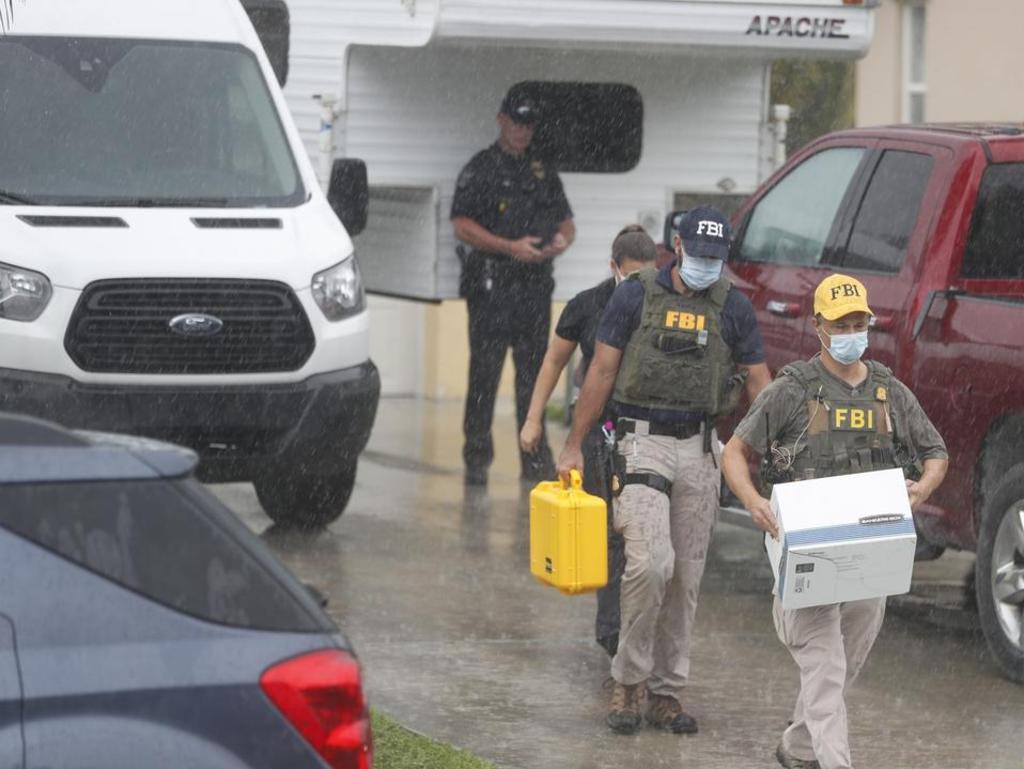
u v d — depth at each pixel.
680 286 25.36
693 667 29.50
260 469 34.84
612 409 25.98
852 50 44.62
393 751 23.95
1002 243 31.41
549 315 45.47
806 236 34.31
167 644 13.78
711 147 47.56
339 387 34.84
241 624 14.05
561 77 46.09
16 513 13.67
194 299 33.62
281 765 13.97
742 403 26.08
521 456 46.81
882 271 32.03
